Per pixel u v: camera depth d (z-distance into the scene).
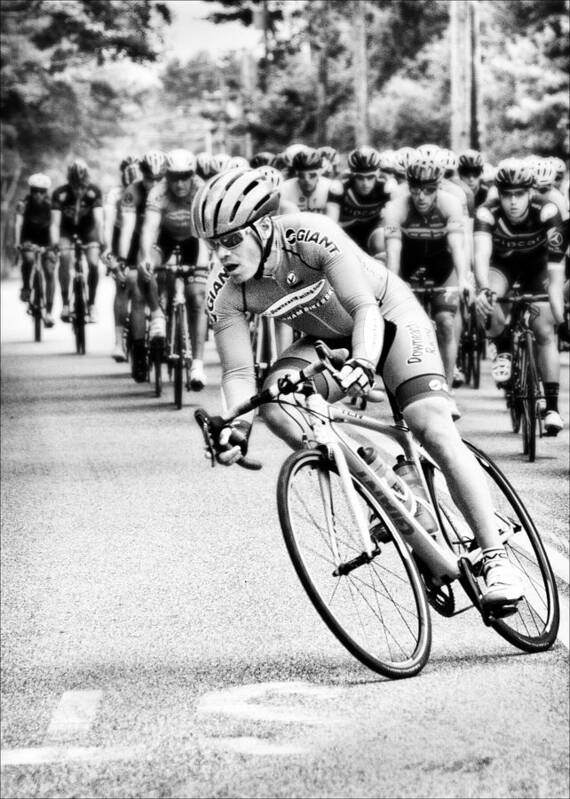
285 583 19.28
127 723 13.99
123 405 38.94
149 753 13.16
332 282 15.50
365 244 42.81
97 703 14.62
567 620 17.22
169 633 17.09
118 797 12.17
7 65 166.62
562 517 23.02
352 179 41.94
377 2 174.12
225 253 15.25
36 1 158.25
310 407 15.21
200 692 14.84
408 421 15.91
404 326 16.02
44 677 15.61
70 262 55.59
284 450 30.72
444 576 15.95
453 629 17.06
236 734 13.55
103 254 43.09
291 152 42.81
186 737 13.53
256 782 12.34
